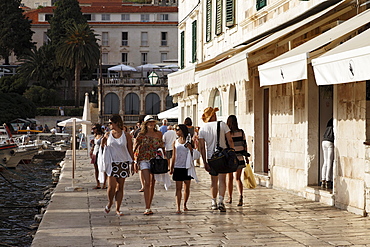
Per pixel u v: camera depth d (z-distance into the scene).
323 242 11.11
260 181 21.81
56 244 11.09
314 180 17.70
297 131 18.42
